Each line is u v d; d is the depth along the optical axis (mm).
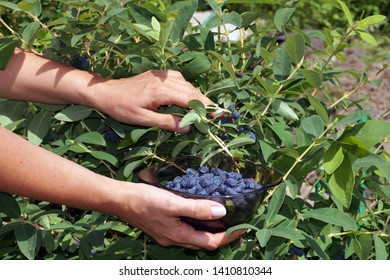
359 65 5789
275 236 1479
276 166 1568
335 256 1742
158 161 1729
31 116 1774
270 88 1599
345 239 1711
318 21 6543
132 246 1568
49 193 1409
